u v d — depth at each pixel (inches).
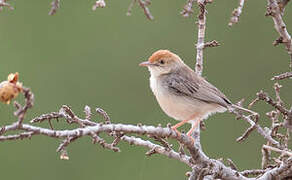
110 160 561.9
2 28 596.4
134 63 602.9
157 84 411.8
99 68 595.5
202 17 380.8
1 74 577.3
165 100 406.3
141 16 615.8
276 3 319.0
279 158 337.4
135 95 592.7
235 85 602.5
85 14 613.6
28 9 605.9
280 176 330.3
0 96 219.9
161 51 420.8
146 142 337.4
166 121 587.5
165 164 566.6
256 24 606.5
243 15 608.7
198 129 382.3
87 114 306.2
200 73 399.2
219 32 614.2
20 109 215.6
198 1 370.6
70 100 580.4
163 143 320.2
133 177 558.6
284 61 597.0
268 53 600.4
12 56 587.2
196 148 315.0
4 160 544.4
